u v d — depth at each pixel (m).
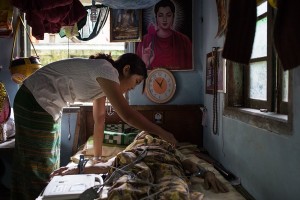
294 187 1.23
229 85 2.17
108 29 3.23
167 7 3.03
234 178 1.96
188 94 3.09
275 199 1.42
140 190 1.30
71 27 2.88
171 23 3.04
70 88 1.79
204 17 2.87
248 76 2.08
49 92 1.78
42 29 2.34
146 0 2.56
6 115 2.56
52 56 3.47
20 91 1.81
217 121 2.44
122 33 3.06
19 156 1.80
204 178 1.75
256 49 1.91
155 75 3.04
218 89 2.39
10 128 2.67
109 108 2.96
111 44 3.27
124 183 1.35
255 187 1.66
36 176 1.79
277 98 1.59
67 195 1.35
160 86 3.03
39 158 1.79
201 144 3.01
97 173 1.77
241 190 1.76
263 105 1.81
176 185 1.36
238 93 2.17
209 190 1.66
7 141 2.59
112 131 2.81
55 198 1.33
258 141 1.61
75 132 2.87
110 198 1.26
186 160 1.91
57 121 1.89
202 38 2.98
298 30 0.82
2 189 2.94
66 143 3.05
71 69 1.76
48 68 1.81
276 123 1.38
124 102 1.65
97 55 1.91
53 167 1.87
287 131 1.28
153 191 1.35
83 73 1.74
